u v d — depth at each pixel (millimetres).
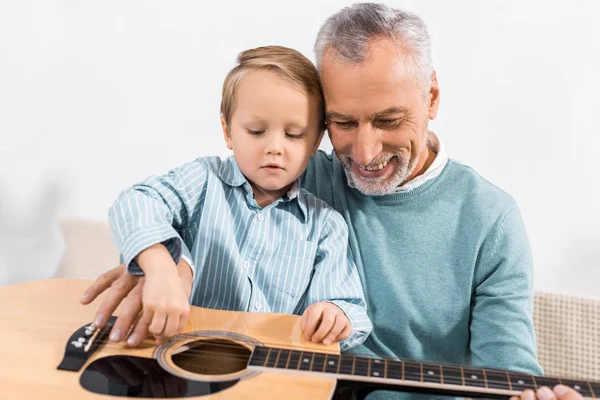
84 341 1016
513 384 942
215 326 1097
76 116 2156
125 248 1098
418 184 1301
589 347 1497
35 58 2146
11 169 2195
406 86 1139
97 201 2201
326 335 1080
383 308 1303
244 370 967
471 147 2031
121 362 971
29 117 2172
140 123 2141
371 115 1149
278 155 1217
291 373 961
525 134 2006
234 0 2023
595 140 1982
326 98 1190
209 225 1272
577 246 2033
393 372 960
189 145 2125
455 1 1961
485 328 1238
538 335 1528
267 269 1282
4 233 2238
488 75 1991
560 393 906
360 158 1181
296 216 1316
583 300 1514
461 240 1285
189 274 1155
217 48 2061
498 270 1266
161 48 2082
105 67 2117
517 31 1961
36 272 2258
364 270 1315
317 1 1995
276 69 1195
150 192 1223
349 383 958
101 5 2088
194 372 996
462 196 1310
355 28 1140
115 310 1126
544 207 2033
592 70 1952
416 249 1297
